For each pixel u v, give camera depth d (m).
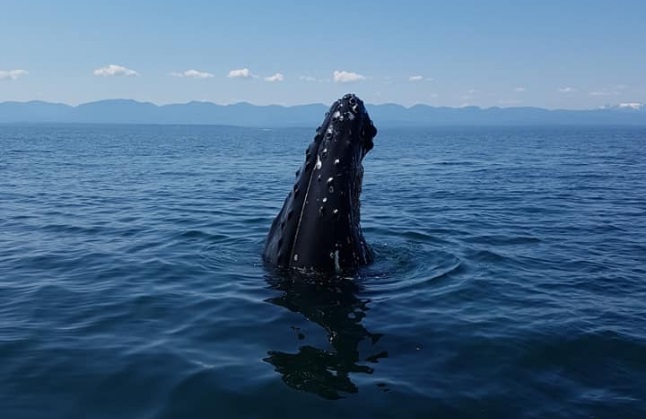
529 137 106.38
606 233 10.77
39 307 6.05
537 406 4.00
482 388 4.24
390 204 14.80
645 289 6.97
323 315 5.69
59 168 27.27
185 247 8.91
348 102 6.58
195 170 27.30
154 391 4.18
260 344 5.00
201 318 5.65
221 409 3.94
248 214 12.57
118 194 16.92
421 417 3.85
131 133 134.00
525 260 8.38
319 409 3.93
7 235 10.21
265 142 77.50
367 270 6.94
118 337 5.18
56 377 4.38
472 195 17.00
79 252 8.70
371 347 4.96
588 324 5.60
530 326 5.51
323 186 6.38
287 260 6.68
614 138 95.25
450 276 7.24
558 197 16.56
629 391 4.24
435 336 5.21
